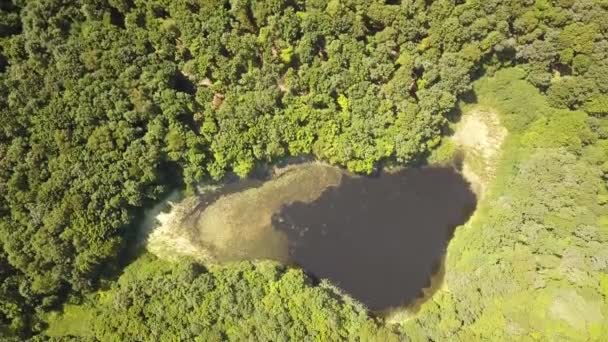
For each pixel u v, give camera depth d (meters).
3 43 47.34
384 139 54.47
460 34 50.84
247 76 51.41
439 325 52.88
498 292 51.91
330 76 52.03
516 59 54.19
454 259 55.81
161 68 49.94
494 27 51.22
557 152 53.00
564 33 49.97
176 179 55.03
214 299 51.16
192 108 51.62
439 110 53.66
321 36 51.22
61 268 49.72
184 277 51.78
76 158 49.31
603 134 50.56
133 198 51.72
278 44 51.16
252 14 50.69
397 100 53.09
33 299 50.25
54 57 48.31
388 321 55.59
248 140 52.97
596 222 50.44
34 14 46.75
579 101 51.69
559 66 53.31
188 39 49.84
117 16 50.47
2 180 47.78
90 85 48.72
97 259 50.97
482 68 55.34
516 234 53.53
